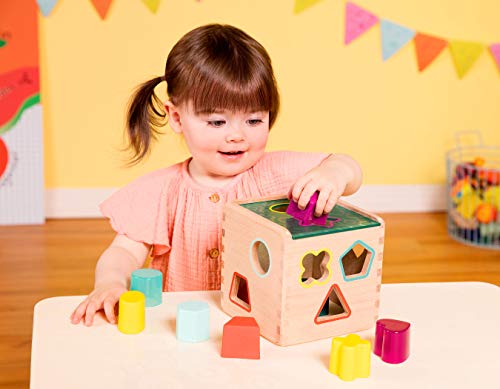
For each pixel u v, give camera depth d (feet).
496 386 2.52
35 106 8.24
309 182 2.90
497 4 8.83
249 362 2.63
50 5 8.09
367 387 2.49
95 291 3.13
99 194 8.69
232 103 3.34
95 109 8.45
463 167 8.30
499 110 9.20
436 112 9.08
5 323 5.87
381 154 9.11
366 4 8.59
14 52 8.10
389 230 8.48
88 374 2.54
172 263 3.95
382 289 3.27
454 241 8.16
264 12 8.43
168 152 8.57
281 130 8.83
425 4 8.70
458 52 8.87
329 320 2.80
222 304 3.02
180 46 3.51
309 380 2.52
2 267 7.08
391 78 8.87
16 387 4.94
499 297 3.23
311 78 8.71
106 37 8.25
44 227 8.33
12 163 8.32
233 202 2.97
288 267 2.64
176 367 2.59
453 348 2.77
